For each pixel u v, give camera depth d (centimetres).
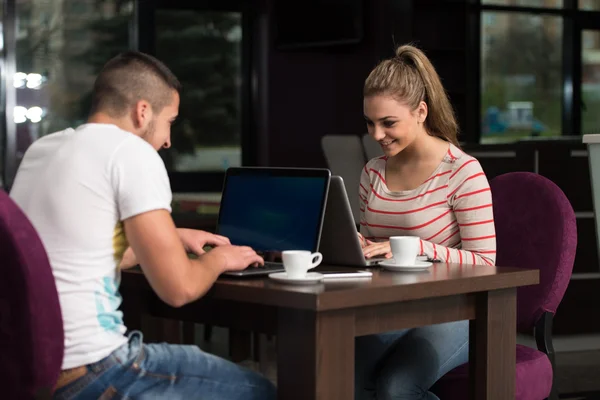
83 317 246
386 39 1109
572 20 1288
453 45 1148
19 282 221
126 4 1066
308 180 299
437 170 340
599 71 1316
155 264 245
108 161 249
